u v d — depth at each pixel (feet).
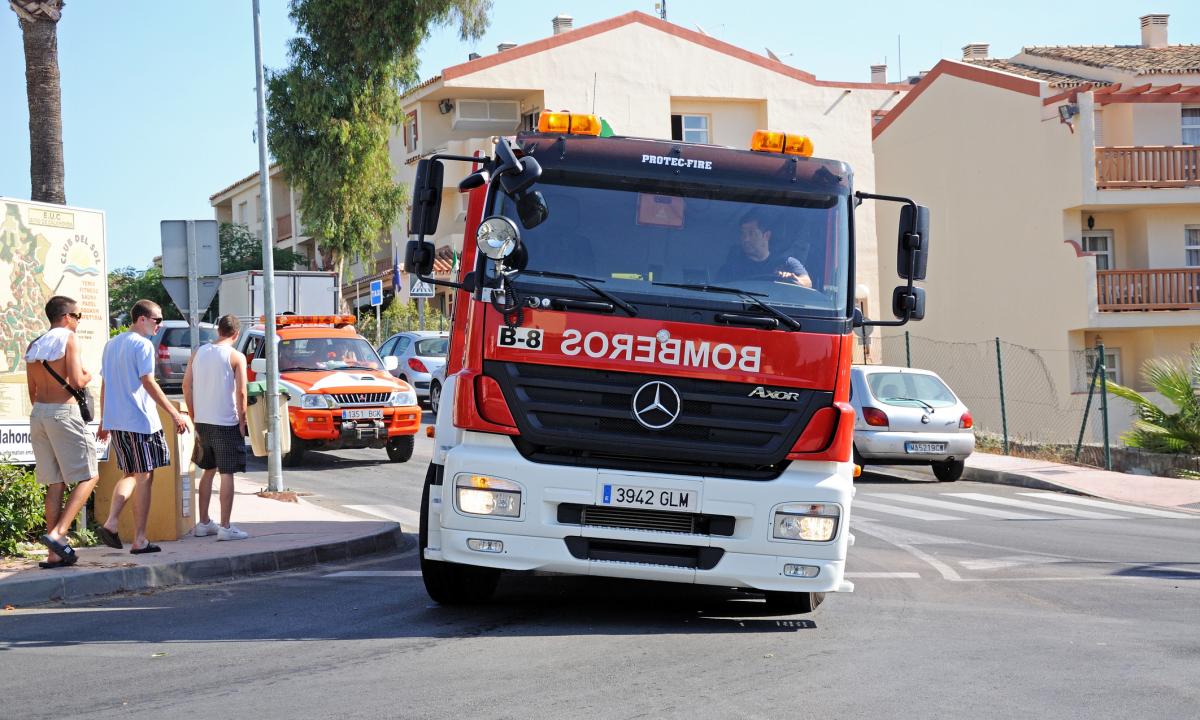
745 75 149.38
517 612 28.71
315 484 57.52
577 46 145.38
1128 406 114.21
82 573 30.76
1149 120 119.24
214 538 38.19
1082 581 34.71
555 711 19.58
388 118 129.70
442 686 21.18
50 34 52.90
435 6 126.00
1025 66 134.92
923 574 35.83
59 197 53.11
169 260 49.01
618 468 25.67
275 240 206.80
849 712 19.79
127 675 22.04
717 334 25.89
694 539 25.63
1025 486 63.87
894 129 144.46
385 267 168.96
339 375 64.34
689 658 23.73
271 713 19.43
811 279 26.76
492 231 25.73
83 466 31.89
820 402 26.13
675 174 27.32
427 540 28.04
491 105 150.51
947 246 134.92
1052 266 118.01
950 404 63.77
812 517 25.85
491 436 25.91
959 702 20.53
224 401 37.63
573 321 25.76
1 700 20.31
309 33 126.82
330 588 32.09
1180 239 116.67
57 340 31.68
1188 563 38.37
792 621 28.19
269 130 127.95
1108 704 20.51
